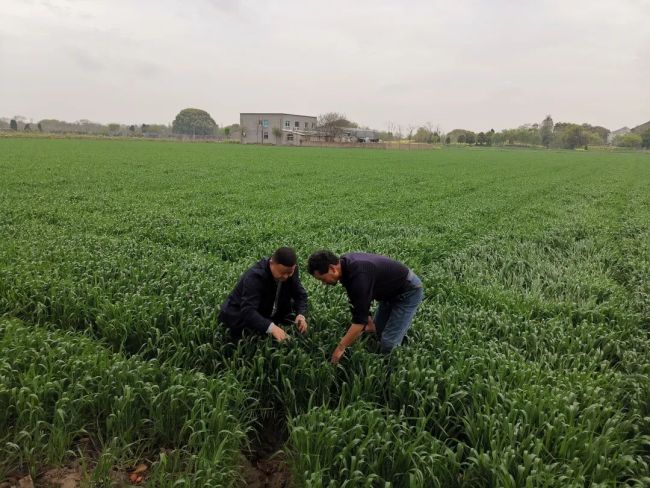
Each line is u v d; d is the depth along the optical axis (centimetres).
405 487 441
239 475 471
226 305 634
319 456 450
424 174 3591
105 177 2600
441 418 509
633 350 666
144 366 548
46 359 551
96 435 499
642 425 509
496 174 3891
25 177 2445
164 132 17388
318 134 12612
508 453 426
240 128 13062
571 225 1605
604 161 7194
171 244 1198
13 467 457
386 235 1400
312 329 661
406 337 672
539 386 530
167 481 446
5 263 902
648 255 1203
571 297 899
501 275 1034
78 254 954
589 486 428
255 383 565
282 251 560
